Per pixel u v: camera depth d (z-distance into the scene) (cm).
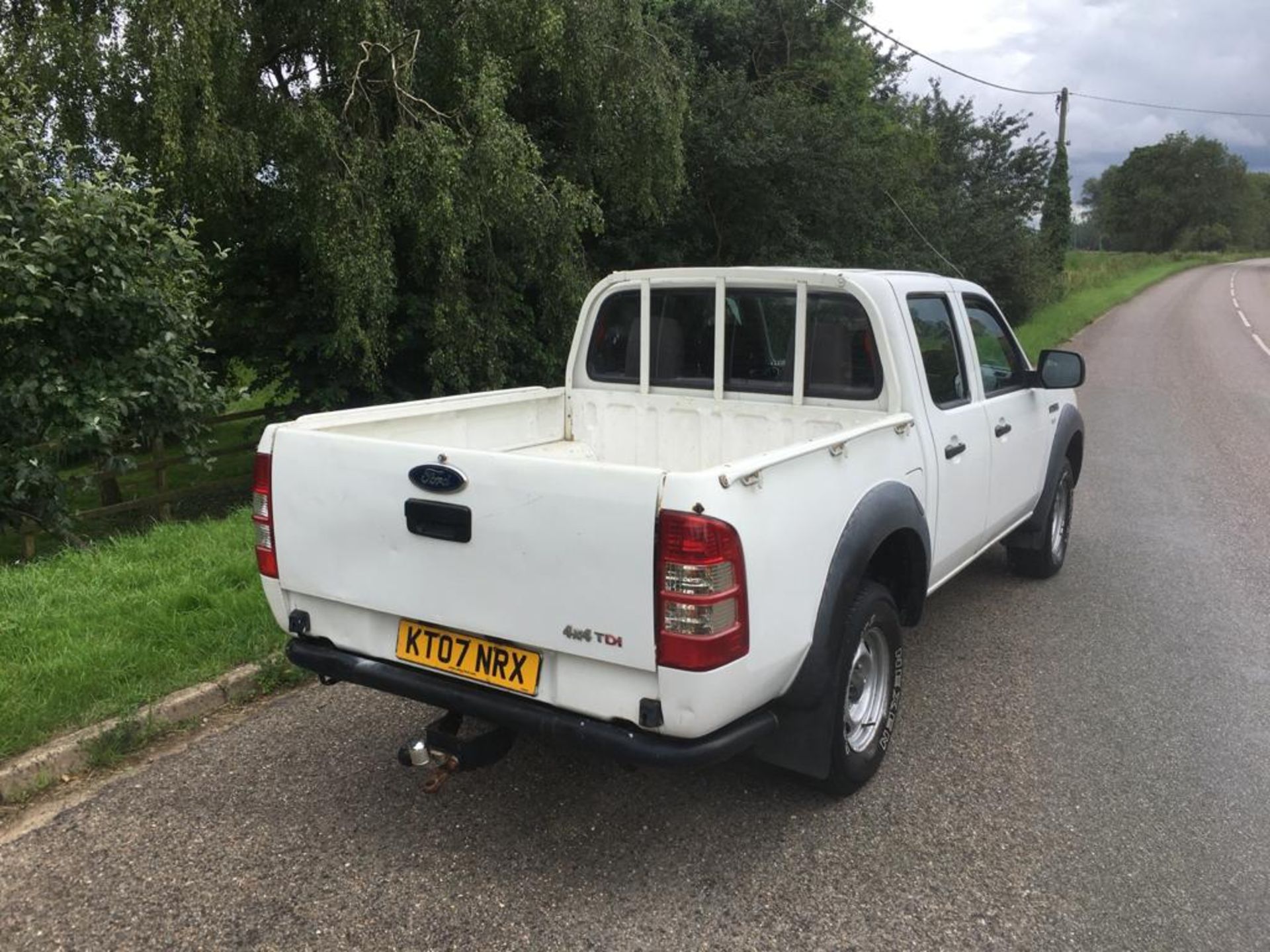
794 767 318
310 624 329
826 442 301
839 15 1955
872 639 346
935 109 3006
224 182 838
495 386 1084
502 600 278
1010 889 288
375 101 956
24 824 322
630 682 262
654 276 438
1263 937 267
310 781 350
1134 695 430
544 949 260
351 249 883
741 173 1512
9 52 804
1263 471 945
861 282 383
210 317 1070
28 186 653
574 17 1025
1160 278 5434
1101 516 768
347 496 306
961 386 443
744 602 257
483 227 1009
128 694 393
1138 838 315
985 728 396
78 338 694
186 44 766
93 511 828
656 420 450
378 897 283
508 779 353
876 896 284
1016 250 2488
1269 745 382
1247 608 547
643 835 317
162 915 275
